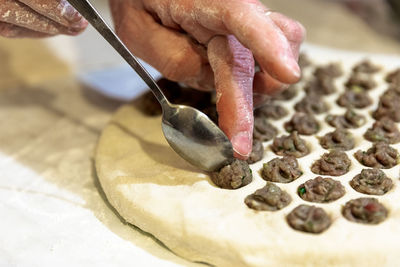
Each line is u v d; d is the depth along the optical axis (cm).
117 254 29
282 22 29
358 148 32
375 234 26
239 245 26
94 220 31
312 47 47
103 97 44
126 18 34
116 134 35
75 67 49
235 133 28
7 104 44
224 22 28
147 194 29
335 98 38
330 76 40
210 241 26
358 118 35
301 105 37
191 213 28
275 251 26
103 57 50
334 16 58
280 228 27
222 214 28
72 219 31
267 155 32
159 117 37
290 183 30
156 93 29
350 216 27
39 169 36
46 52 48
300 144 32
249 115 28
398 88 37
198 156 29
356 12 59
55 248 29
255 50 26
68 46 49
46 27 31
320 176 29
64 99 44
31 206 32
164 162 32
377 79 40
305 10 60
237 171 29
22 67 48
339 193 28
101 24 28
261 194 28
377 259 25
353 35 53
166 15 32
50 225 31
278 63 26
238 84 28
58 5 30
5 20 30
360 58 44
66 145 38
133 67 29
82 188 34
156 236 29
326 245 26
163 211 28
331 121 35
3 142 39
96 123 41
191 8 30
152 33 33
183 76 33
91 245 29
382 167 31
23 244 29
